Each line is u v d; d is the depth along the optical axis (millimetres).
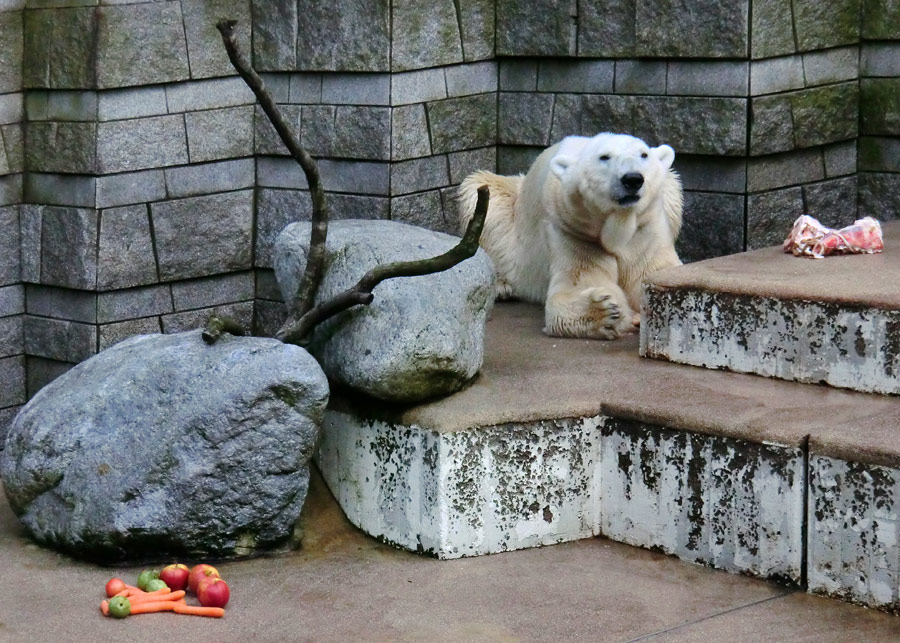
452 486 5195
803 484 4805
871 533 4613
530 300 7500
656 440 5230
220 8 7398
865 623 4543
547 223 7020
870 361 5289
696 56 7121
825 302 5387
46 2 7086
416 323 5312
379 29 7105
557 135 7723
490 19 7727
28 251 7398
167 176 7316
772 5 7012
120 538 5039
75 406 5293
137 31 7047
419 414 5270
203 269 7551
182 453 5035
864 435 4695
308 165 5539
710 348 5828
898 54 7492
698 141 7215
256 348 5168
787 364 5562
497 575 5074
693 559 5180
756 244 7273
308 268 5707
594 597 4836
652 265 6988
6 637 4473
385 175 7262
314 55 7352
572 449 5402
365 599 4840
